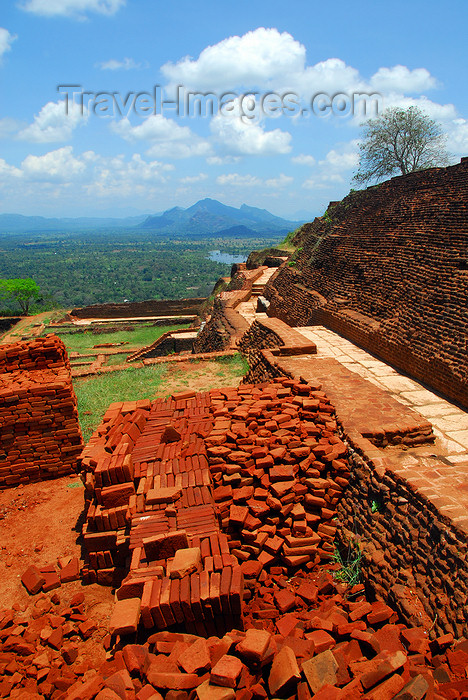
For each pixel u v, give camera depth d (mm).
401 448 7598
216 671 3678
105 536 6191
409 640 4430
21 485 9062
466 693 3666
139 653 4195
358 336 13922
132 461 7121
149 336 33406
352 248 19078
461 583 4555
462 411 9078
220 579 4688
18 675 4906
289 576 6422
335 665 3875
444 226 13844
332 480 7094
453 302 11031
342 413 8234
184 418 8555
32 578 6168
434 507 5336
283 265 28094
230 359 16250
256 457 7074
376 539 5988
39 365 10141
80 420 11547
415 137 26750
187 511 5867
